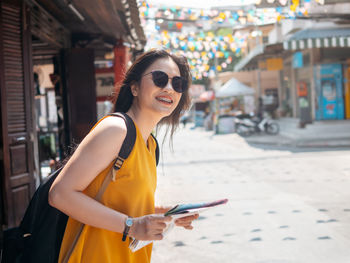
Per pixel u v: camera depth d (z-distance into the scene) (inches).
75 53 284.7
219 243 176.1
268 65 824.9
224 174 371.6
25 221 59.9
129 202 58.4
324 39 613.6
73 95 284.8
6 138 173.5
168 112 63.8
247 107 1253.7
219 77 1393.9
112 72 400.5
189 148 667.4
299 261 151.5
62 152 295.9
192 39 446.9
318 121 780.6
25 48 191.8
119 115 57.9
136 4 240.1
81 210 53.2
